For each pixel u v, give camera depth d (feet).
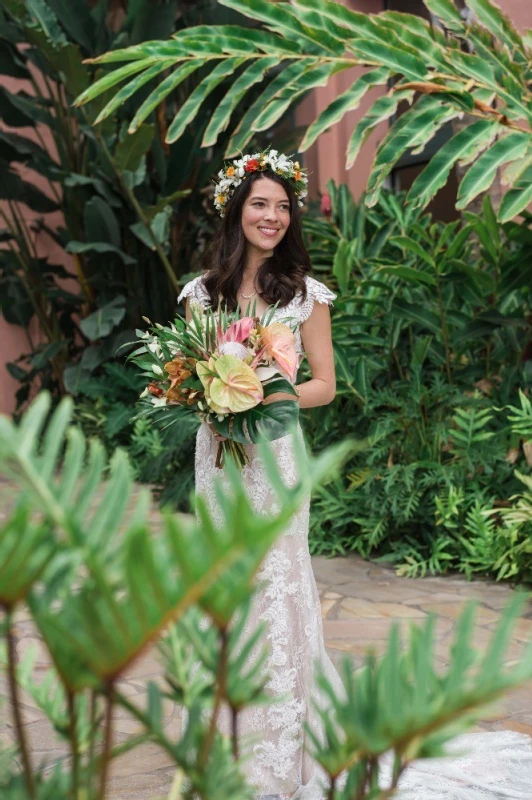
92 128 22.29
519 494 14.57
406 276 15.85
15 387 29.09
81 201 26.00
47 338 28.19
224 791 1.98
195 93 9.89
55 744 8.46
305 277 8.23
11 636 1.84
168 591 1.62
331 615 12.63
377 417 16.93
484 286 16.14
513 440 15.43
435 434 15.94
